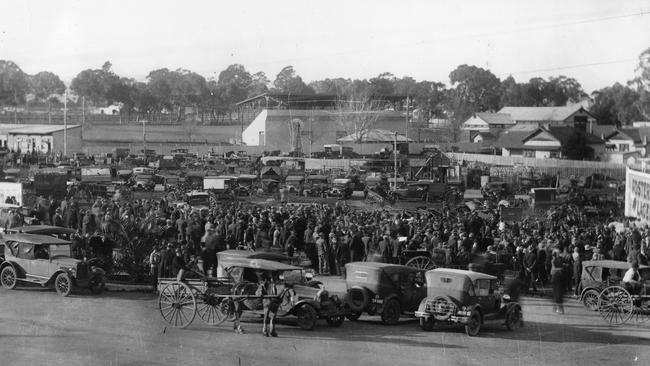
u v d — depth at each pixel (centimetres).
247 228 3406
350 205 7019
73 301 2473
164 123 18862
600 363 1920
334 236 3294
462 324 2333
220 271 2361
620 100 18450
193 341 1967
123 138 15000
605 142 13575
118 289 2739
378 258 3056
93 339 1950
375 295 2339
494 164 10438
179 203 5556
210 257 2892
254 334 2083
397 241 3086
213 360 1773
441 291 2259
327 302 2206
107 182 7462
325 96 14838
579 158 12531
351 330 2222
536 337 2238
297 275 2206
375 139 12431
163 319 2231
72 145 12656
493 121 16412
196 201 6231
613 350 2081
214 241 2920
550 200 6688
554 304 2688
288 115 13688
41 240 2633
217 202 6141
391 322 2341
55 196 5981
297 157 10762
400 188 7481
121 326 2120
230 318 2136
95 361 1731
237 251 2419
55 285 2569
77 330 2045
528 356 1970
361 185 8012
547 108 16850
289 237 3347
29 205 4994
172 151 12156
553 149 12575
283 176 8256
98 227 3559
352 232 3278
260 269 2150
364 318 2461
